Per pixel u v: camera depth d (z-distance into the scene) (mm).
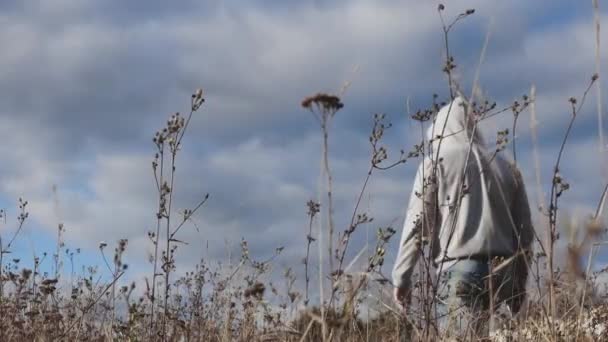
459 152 4539
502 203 4523
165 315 4562
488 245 4445
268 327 4086
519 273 4551
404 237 4559
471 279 4387
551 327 3584
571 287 3439
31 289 4781
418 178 4582
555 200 3252
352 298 3266
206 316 4805
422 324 3928
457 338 3939
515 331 3965
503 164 4598
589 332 3672
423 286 4027
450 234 4129
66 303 4801
